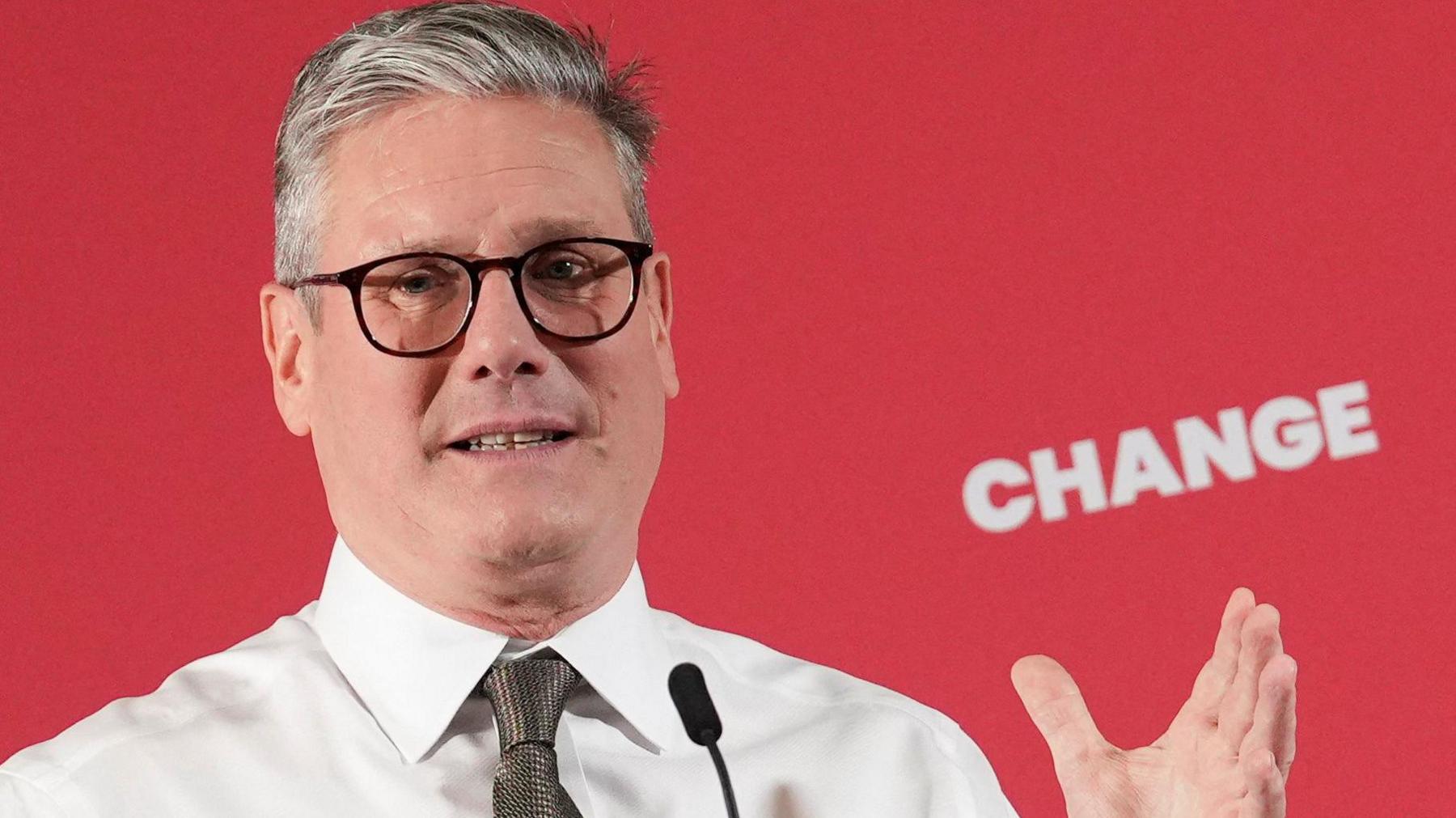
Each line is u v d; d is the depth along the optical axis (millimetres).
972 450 6910
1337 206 6898
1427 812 6648
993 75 7043
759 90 7051
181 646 6664
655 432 3811
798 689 4465
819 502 6895
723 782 3639
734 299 6977
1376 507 6773
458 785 3816
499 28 3820
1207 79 6988
